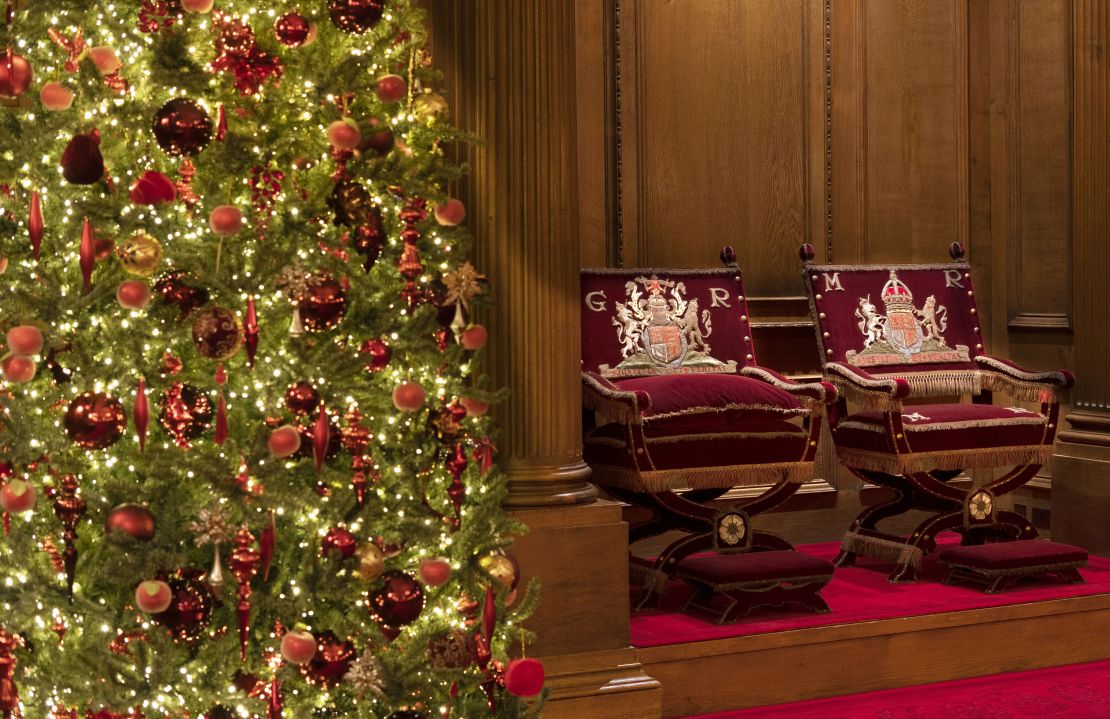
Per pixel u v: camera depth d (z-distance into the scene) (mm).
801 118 5609
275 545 2609
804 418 4785
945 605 4371
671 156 5355
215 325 2459
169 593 2412
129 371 2502
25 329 2426
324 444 2539
